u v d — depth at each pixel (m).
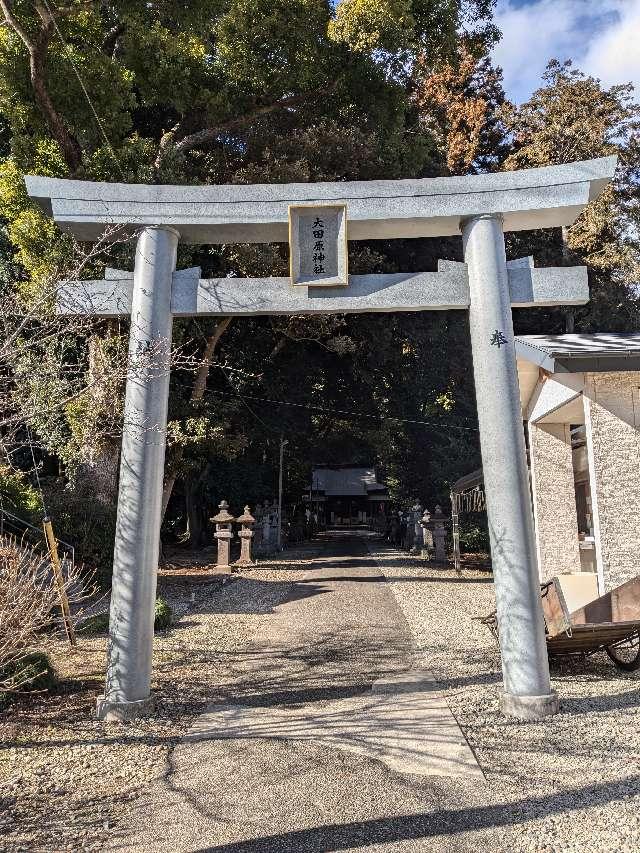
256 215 5.40
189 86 12.97
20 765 3.89
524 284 5.31
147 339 5.20
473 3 15.70
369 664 6.38
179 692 5.49
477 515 18.36
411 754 4.00
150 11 12.24
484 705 4.96
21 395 5.07
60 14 10.73
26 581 5.64
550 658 6.34
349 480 45.56
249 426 20.80
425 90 20.39
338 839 2.96
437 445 21.00
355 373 19.86
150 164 11.99
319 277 5.36
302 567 16.11
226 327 16.00
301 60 13.30
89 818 3.21
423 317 17.98
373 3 12.24
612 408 7.76
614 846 2.84
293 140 13.60
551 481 10.41
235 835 3.02
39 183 5.34
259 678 5.94
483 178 5.31
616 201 18.91
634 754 3.90
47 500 10.59
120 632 4.86
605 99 19.12
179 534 25.55
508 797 3.37
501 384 5.06
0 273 14.16
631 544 7.49
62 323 5.82
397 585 12.14
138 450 5.05
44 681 5.43
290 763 3.89
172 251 5.48
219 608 9.98
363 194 5.39
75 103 11.33
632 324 18.73
